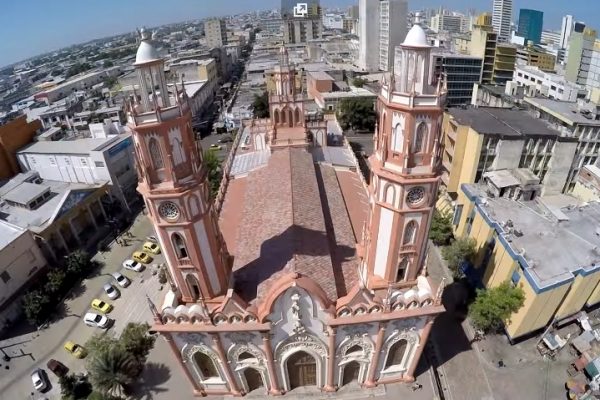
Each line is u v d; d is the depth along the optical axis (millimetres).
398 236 35125
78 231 79438
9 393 50625
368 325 38500
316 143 81688
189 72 166875
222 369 42875
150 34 28594
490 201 60250
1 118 155375
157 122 28547
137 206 90562
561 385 47344
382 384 46656
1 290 59781
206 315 36031
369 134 124500
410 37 28250
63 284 64812
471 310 51406
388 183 32750
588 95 110000
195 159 32438
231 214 60156
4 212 73625
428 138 30203
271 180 58875
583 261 48062
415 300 36906
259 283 39656
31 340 57938
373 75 184125
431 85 30250
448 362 50281
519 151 71812
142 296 64125
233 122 133250
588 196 77000
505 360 50312
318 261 41281
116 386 46906
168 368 50844
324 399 45438
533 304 46406
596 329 51375
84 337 57688
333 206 57281
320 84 142000
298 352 41656
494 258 53969
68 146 88312
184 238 33750
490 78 150000
